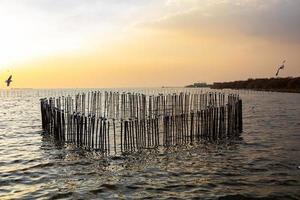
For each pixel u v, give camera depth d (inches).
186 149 979.9
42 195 598.2
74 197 587.8
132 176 716.0
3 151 1008.2
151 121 1013.2
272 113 2138.3
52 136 1250.0
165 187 639.8
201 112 1128.2
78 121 1005.8
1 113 2449.6
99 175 726.5
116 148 986.7
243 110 2369.6
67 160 866.1
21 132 1423.5
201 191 614.9
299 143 1081.4
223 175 717.3
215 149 990.4
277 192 604.4
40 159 885.8
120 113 1777.8
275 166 783.7
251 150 978.7
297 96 4020.7
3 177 716.0
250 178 692.7
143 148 968.9
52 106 1272.1
